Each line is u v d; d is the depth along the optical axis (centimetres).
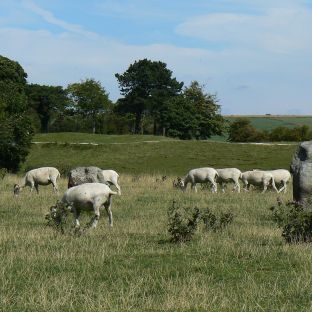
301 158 1936
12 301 1051
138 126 12488
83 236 1719
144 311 985
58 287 1122
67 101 12731
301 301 1039
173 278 1218
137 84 12312
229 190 3662
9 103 6012
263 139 9800
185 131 10775
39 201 2739
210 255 1443
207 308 993
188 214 2072
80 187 1914
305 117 13338
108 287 1151
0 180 4072
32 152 7319
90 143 7662
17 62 6488
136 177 4294
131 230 1853
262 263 1339
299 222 1633
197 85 11131
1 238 1666
